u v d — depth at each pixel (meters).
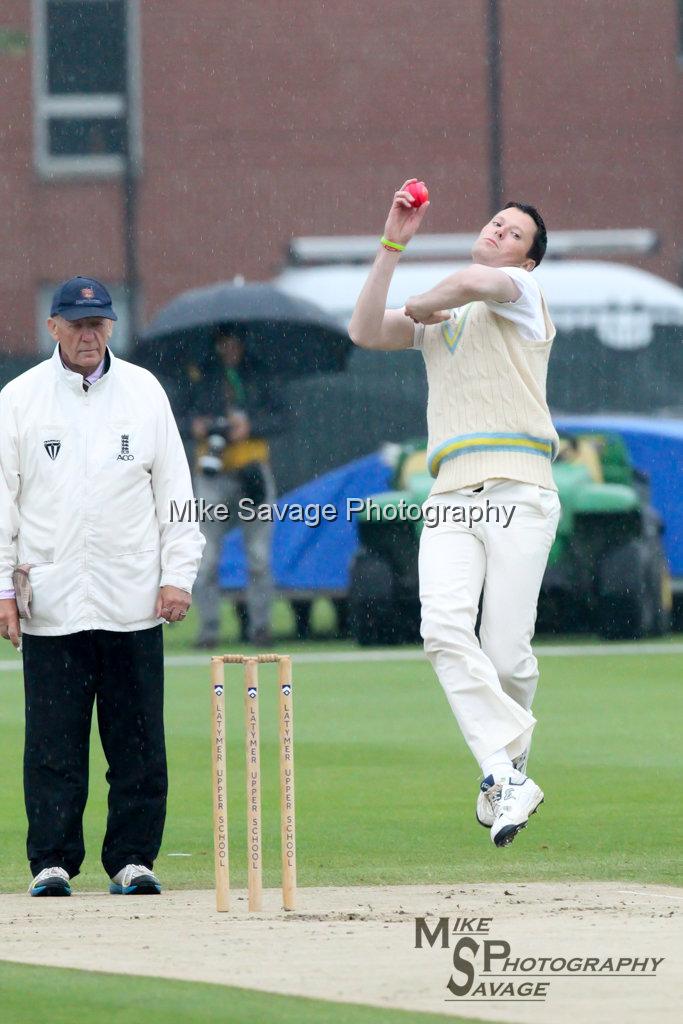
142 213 115.69
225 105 115.69
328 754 41.66
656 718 47.59
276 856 29.34
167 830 32.06
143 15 115.88
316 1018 16.45
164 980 18.11
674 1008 16.89
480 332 25.44
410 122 115.25
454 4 115.25
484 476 25.23
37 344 116.19
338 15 115.31
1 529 25.56
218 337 69.06
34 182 116.50
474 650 25.12
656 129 115.50
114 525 25.42
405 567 68.50
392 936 20.56
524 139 115.56
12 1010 16.97
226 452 66.44
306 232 115.75
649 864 28.02
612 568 68.81
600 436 70.44
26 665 25.72
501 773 24.48
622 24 115.38
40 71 116.62
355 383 78.81
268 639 67.81
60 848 25.48
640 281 86.25
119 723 25.52
